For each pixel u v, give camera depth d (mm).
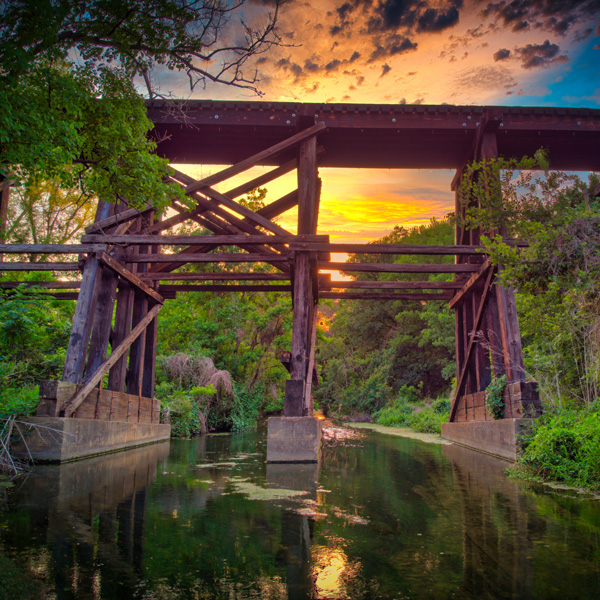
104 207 10922
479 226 10422
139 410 11703
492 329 11555
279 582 2773
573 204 8773
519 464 7508
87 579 2742
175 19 5910
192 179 10953
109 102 6348
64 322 13258
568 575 2916
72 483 5785
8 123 4992
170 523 4027
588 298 7309
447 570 2996
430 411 21234
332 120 11266
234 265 23828
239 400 20781
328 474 7066
